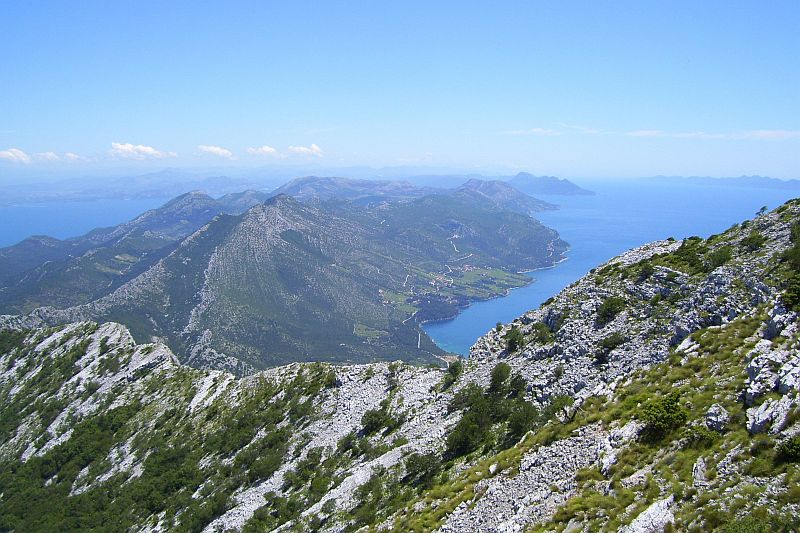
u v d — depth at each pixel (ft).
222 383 403.13
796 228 178.19
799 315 124.16
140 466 332.39
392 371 301.84
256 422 314.76
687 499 88.48
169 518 260.83
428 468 179.01
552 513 107.14
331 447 254.06
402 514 153.17
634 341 185.57
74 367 539.29
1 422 495.00
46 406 489.67
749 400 103.86
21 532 305.53
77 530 285.23
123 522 277.03
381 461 210.59
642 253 256.93
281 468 257.14
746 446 92.02
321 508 195.11
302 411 299.58
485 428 189.06
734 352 131.34
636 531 87.40
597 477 109.70
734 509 79.51
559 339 220.23
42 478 376.07
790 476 79.41
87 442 394.32
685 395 121.90
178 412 388.78
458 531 123.85
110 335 571.28
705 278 191.83
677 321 177.99
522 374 216.74
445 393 248.11
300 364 367.04
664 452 105.09
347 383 309.22
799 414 89.35
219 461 295.07
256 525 208.95
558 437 137.90
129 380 482.28
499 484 133.80
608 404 142.61
